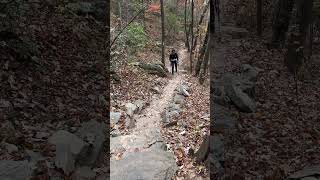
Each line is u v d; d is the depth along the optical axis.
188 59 21.98
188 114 9.10
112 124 7.64
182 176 5.36
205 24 18.48
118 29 17.84
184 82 14.28
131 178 5.04
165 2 31.38
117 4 21.98
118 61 13.35
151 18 27.17
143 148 6.29
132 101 10.05
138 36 19.66
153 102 10.70
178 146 6.71
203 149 5.75
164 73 14.91
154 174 5.19
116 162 5.45
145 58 17.69
